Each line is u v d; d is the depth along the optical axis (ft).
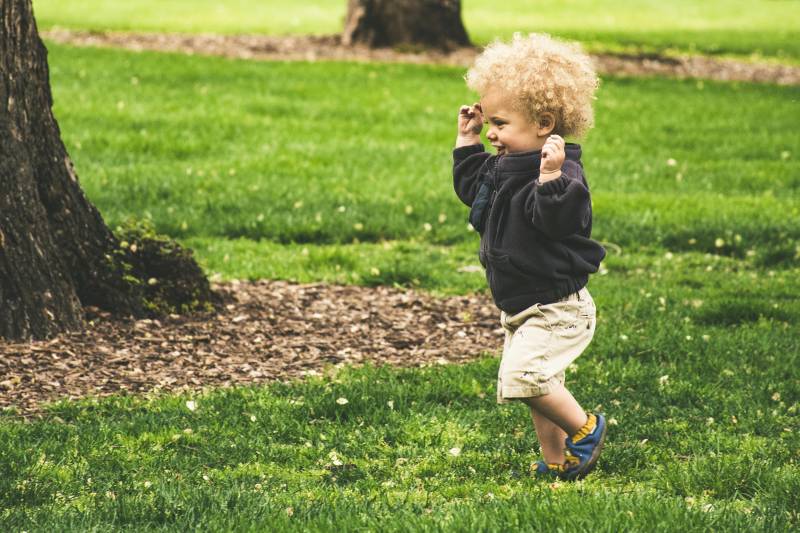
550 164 17.99
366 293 37.60
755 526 17.58
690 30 133.90
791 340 31.94
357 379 27.76
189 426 24.17
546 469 21.34
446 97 79.36
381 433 24.02
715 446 23.06
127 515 18.72
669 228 47.32
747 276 40.86
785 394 27.17
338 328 33.22
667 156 64.75
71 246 31.81
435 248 44.65
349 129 67.46
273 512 18.65
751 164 62.34
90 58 87.97
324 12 138.92
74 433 23.32
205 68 85.76
